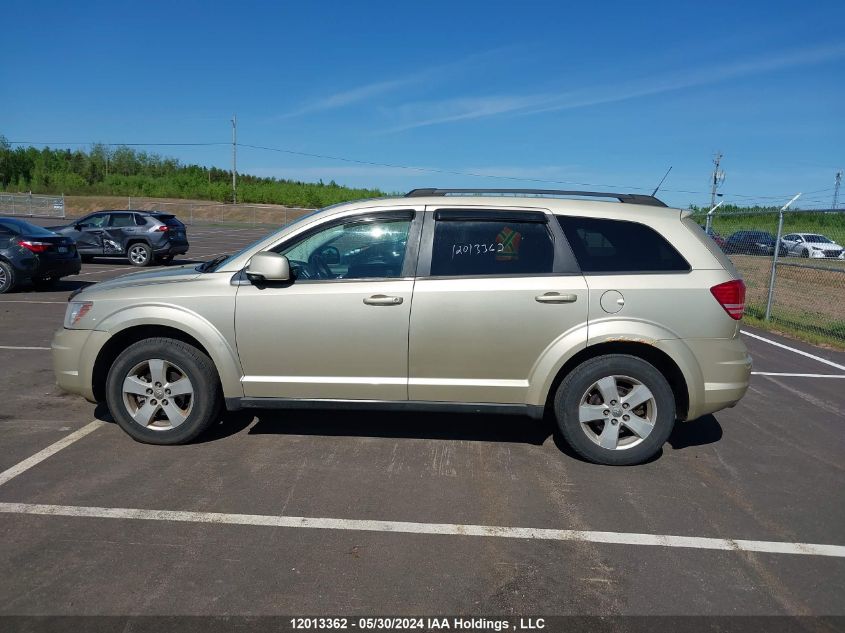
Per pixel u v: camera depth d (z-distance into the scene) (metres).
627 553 3.45
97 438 4.91
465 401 4.56
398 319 4.46
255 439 4.96
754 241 17.75
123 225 19.39
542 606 2.96
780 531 3.73
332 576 3.16
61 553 3.31
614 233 4.54
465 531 3.63
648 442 4.52
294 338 4.54
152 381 4.71
